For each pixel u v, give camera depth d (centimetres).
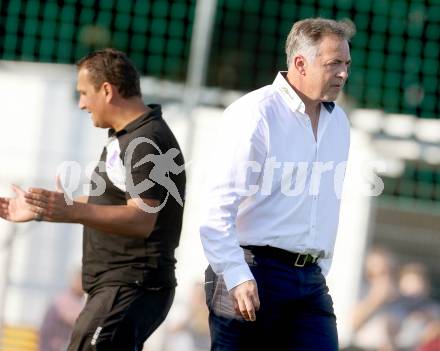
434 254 2845
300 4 3844
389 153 2998
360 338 2828
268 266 1653
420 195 2981
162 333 2705
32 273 2712
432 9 3659
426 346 2814
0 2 3634
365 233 2817
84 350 1797
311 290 1683
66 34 3566
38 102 2742
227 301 1672
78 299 2678
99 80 1800
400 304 2831
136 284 1798
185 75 3728
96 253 1816
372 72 3656
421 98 3641
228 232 1603
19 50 3597
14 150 2728
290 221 1655
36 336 2677
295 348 1680
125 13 3906
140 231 1753
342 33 1630
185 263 2706
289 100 1642
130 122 1800
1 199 1783
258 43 4131
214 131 2670
